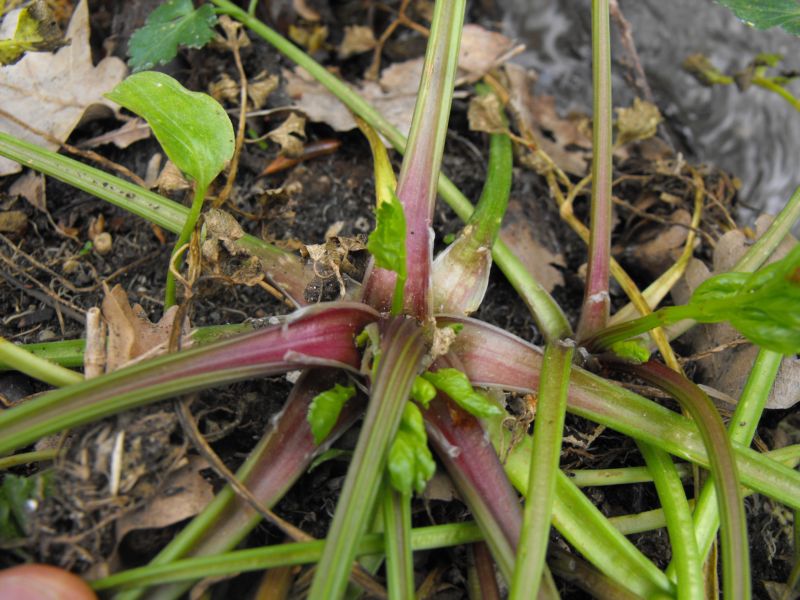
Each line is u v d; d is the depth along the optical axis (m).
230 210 0.21
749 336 0.14
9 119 0.21
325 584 0.12
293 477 0.15
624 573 0.15
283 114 0.24
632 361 0.17
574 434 0.19
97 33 0.24
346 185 0.23
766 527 0.19
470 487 0.15
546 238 0.24
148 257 0.21
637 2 0.30
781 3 0.19
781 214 0.19
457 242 0.18
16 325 0.20
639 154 0.26
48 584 0.12
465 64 0.26
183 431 0.15
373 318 0.16
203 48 0.24
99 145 0.22
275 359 0.15
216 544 0.14
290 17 0.26
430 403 0.15
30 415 0.13
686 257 0.22
